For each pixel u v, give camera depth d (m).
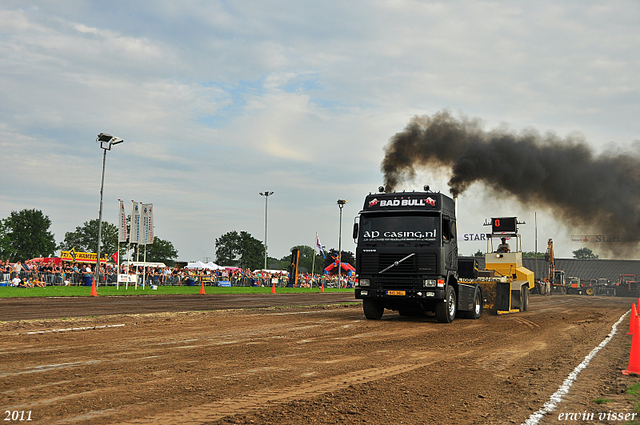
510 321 18.03
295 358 8.77
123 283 41.28
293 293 39.72
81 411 5.16
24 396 5.70
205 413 5.21
